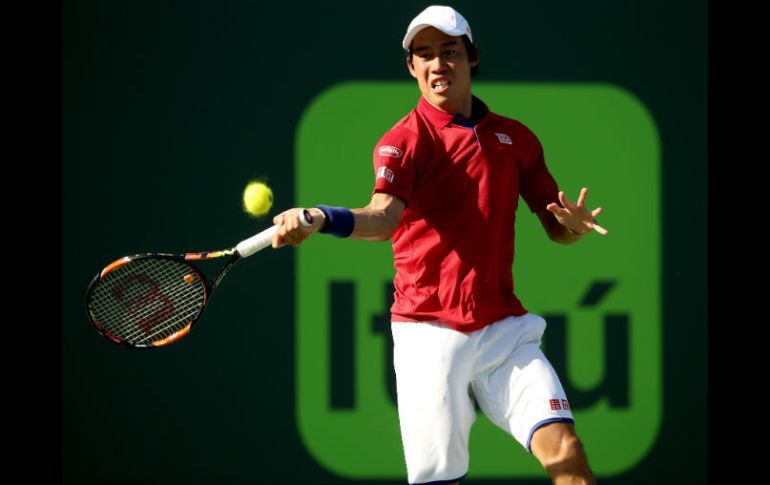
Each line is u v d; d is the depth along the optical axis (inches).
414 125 501.4
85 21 703.1
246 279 713.6
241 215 711.7
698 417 721.6
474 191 498.3
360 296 715.4
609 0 713.6
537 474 722.2
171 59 707.4
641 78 715.4
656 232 717.9
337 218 448.8
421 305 503.8
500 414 503.8
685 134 716.0
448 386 497.4
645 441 722.2
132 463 713.6
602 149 716.7
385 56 711.1
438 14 500.4
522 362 501.0
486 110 519.8
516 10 712.4
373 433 717.9
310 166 711.7
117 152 707.4
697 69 714.2
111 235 707.4
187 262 500.7
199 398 713.6
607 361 719.1
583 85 716.0
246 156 710.5
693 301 718.5
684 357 720.3
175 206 709.9
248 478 716.7
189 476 714.8
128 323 527.2
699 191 716.7
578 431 721.6
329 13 708.7
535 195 542.6
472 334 500.4
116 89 706.2
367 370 716.7
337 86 710.5
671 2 713.6
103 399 711.1
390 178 485.1
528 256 715.4
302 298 714.8
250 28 708.7
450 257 497.7
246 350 713.6
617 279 718.5
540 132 716.7
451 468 504.4
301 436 716.7
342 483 718.5
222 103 709.3
